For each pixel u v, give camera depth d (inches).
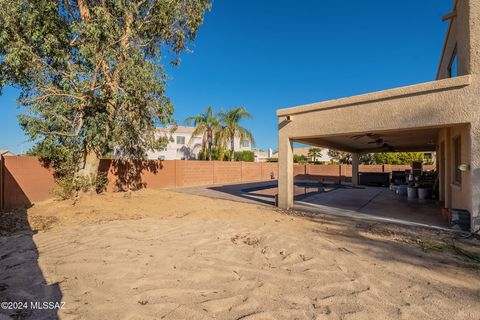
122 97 354.6
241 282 144.2
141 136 467.8
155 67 373.1
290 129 372.5
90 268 161.2
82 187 407.5
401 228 263.3
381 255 185.3
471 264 168.6
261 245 210.4
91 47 322.0
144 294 130.6
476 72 229.9
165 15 386.6
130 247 200.8
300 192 621.6
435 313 114.3
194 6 408.2
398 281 144.7
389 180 761.6
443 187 435.2
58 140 392.5
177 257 180.5
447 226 269.6
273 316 112.5
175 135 1284.4
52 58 340.8
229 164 939.3
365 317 111.4
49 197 420.5
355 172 799.1
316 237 230.1
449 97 241.6
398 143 573.0
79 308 118.1
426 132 403.5
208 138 1002.1
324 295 130.3
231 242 217.8
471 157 231.6
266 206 402.0
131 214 333.4
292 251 194.9
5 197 354.6
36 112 332.2
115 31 346.9
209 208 382.0
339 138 467.2
